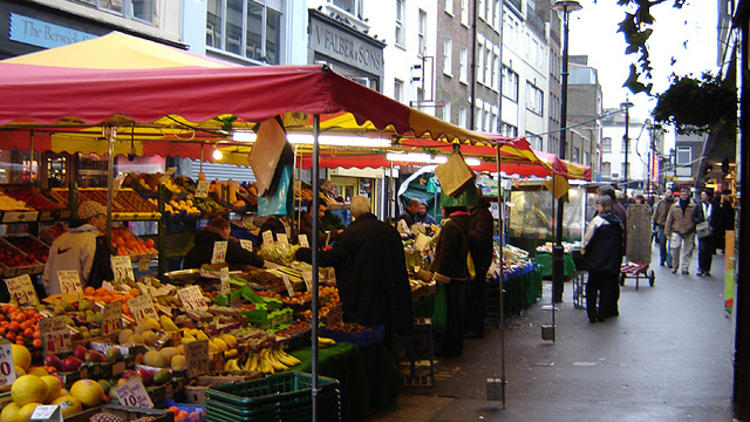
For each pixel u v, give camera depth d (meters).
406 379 8.59
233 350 5.99
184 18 16.03
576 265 15.52
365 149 12.23
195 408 5.06
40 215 9.18
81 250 8.27
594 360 10.06
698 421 7.08
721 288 18.12
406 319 7.89
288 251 9.96
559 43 63.66
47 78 4.98
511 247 17.09
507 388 8.55
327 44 22.48
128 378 5.09
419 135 6.21
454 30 34.66
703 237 20.78
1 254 8.83
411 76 29.44
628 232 20.27
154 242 10.73
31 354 5.12
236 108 4.55
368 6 25.31
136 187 10.27
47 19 12.75
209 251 9.11
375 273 7.71
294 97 4.46
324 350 6.82
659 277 20.73
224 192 11.58
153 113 4.69
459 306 10.45
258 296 7.62
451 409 7.63
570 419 7.20
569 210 22.47
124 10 14.48
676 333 12.04
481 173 14.99
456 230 10.24
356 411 7.09
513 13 46.44
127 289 7.02
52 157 13.05
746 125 6.57
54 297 6.22
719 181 40.41
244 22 18.61
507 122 45.66
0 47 11.91
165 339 5.75
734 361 6.98
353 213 8.00
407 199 18.89
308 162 14.51
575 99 86.56
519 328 12.88
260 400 4.61
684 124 6.23
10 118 4.86
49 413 4.09
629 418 7.20
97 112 4.78
